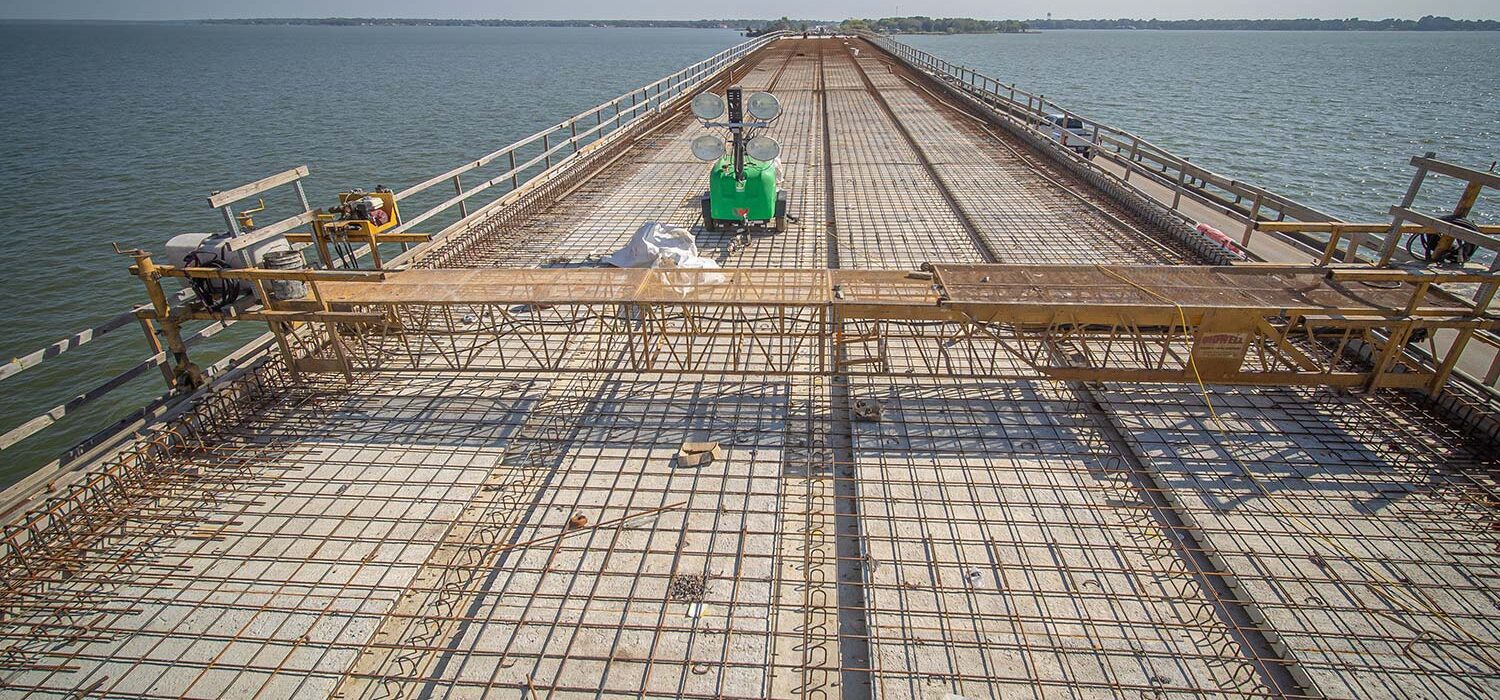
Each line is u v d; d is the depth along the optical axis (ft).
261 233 21.86
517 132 139.13
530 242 36.50
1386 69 307.17
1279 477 18.10
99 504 17.62
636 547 16.29
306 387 22.80
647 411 21.53
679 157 56.59
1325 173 102.63
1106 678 13.19
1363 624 14.07
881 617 14.38
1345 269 20.54
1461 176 19.51
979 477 18.34
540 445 19.98
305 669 13.50
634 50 570.05
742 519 17.12
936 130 66.44
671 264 30.32
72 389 48.03
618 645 13.94
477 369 22.88
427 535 16.61
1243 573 15.25
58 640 14.30
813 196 44.83
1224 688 13.03
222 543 16.51
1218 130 136.77
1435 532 16.31
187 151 119.44
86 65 360.89
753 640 14.03
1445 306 19.89
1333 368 20.83
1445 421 20.16
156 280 20.26
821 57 147.84
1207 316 19.27
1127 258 33.19
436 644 14.12
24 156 114.62
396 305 21.62
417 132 138.51
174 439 19.54
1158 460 18.81
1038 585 15.12
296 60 410.72
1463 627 13.99
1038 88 220.43
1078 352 24.22
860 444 19.66
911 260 33.65
